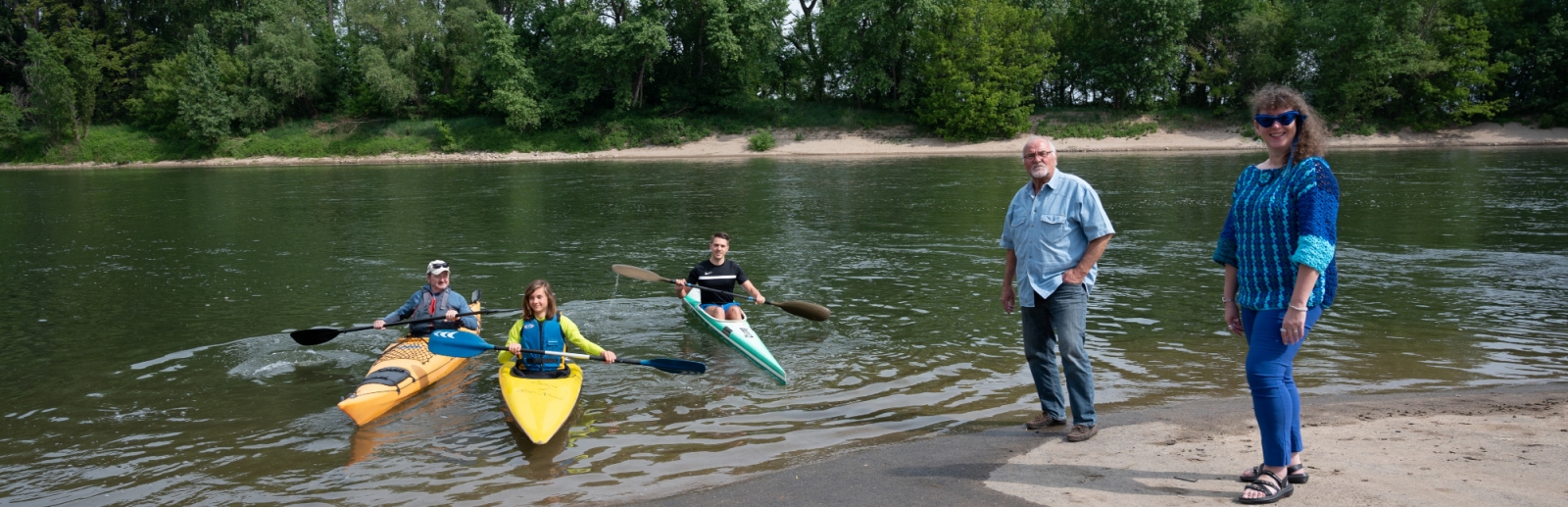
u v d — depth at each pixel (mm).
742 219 17391
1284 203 3518
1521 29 45000
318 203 22078
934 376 6641
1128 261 11781
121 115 53125
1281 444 3672
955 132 46031
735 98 49031
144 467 5078
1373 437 4641
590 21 46250
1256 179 3723
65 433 5672
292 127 49656
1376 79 42500
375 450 5281
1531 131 43562
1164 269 11172
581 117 49406
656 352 7602
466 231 16000
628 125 47969
